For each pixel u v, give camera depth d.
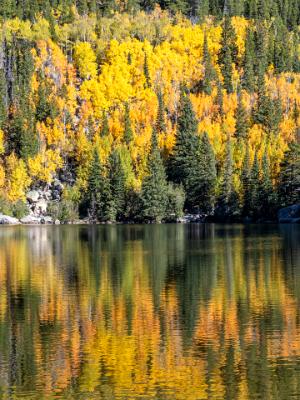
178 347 36.06
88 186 182.75
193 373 31.88
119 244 96.94
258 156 193.50
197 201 180.62
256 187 167.38
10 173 196.25
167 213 172.88
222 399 28.75
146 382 30.78
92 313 44.69
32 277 61.69
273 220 167.38
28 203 193.12
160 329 40.03
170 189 173.00
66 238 112.88
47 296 51.19
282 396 28.98
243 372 31.95
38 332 39.69
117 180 177.38
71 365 33.28
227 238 105.25
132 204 178.12
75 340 37.75
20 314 44.69
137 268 67.12
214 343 36.84
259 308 45.66
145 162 195.50
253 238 104.38
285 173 167.25
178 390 29.78
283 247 87.25
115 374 31.91
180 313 44.34
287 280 57.41
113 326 40.91
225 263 70.19
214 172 179.88
